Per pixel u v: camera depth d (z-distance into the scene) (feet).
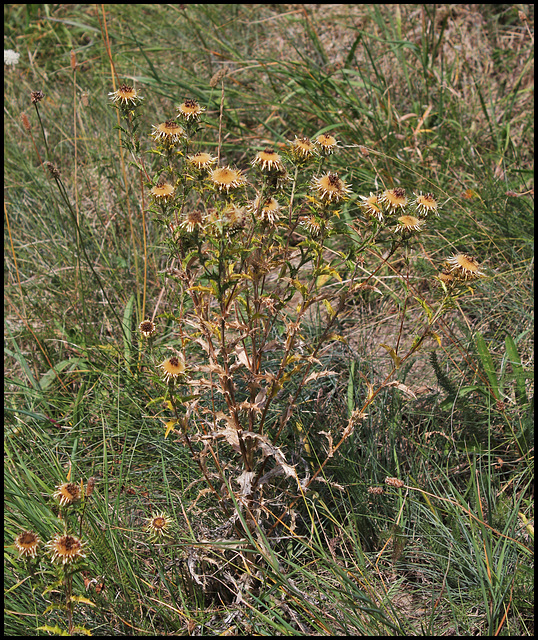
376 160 11.87
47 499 7.67
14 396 9.49
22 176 13.25
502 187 11.69
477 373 8.63
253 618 6.55
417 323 9.81
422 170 11.73
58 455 8.45
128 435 8.61
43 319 10.31
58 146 14.05
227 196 5.54
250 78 14.83
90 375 9.57
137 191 12.31
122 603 6.48
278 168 5.57
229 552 7.07
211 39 16.37
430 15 14.74
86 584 6.08
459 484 8.14
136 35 17.07
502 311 9.83
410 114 13.21
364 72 14.80
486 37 15.23
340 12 16.84
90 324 10.12
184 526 7.44
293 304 10.53
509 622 6.59
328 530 7.64
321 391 8.93
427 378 9.22
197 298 6.77
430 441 8.36
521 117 13.51
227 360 6.20
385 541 7.40
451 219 10.98
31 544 5.38
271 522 7.54
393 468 8.21
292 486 7.75
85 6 18.88
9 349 10.32
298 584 6.98
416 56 14.44
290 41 15.72
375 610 6.00
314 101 12.64
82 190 13.14
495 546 7.15
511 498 7.65
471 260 5.86
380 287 10.39
